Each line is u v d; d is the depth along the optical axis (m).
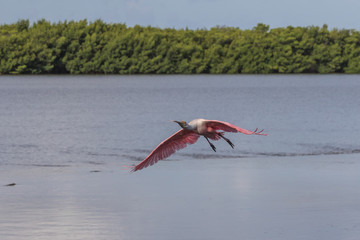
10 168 43.84
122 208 30.44
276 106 112.44
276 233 26.25
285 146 55.97
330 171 40.88
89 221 28.22
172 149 15.72
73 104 118.31
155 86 186.50
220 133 15.26
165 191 34.69
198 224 27.58
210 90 167.00
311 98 135.62
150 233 26.33
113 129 73.00
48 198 32.72
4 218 28.55
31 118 87.88
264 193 33.91
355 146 55.78
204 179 38.19
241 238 25.64
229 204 31.38
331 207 30.58
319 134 65.94
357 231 26.50
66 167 44.31
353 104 116.25
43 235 25.95
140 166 15.62
